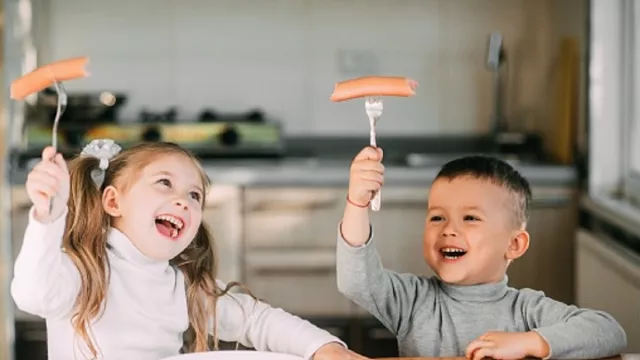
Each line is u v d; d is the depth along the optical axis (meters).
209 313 1.34
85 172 1.27
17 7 3.79
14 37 3.75
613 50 3.43
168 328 1.26
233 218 3.59
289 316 1.35
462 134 4.16
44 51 4.04
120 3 4.08
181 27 4.11
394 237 3.59
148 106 4.12
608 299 2.95
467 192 1.45
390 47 4.15
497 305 1.45
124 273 1.25
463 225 1.44
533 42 4.10
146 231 1.25
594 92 3.44
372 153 1.28
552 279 3.57
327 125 4.17
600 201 3.30
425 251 1.48
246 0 4.12
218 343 1.39
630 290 2.67
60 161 1.12
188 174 1.28
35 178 1.10
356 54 4.15
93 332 1.22
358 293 1.39
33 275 1.14
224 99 4.14
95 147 1.32
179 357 1.16
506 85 4.12
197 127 3.85
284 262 3.61
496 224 1.44
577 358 1.25
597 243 3.14
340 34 4.15
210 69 4.13
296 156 4.00
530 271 3.57
